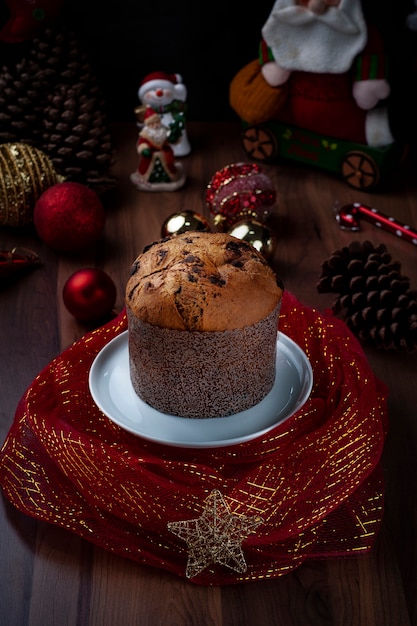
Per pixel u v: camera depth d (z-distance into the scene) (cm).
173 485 82
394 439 91
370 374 91
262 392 86
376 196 126
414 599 78
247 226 109
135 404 87
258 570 80
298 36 121
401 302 99
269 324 83
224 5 131
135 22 132
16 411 91
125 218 123
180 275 82
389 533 83
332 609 78
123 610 78
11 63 135
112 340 92
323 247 117
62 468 84
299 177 130
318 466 83
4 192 117
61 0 126
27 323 106
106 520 83
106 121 134
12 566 81
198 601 78
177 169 128
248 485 82
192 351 82
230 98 130
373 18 130
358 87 121
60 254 117
